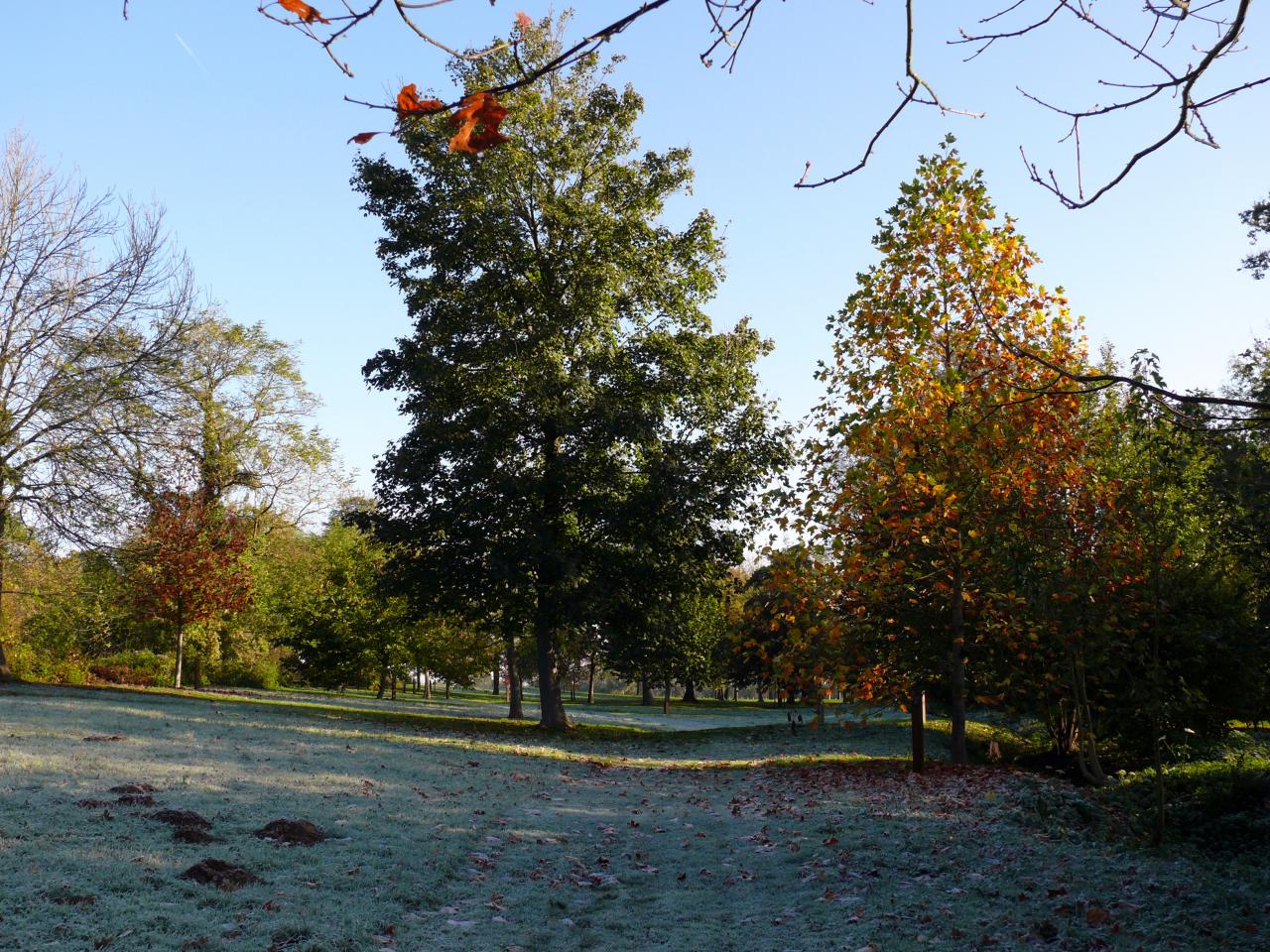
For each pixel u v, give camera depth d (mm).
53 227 27750
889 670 17812
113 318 28078
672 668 32688
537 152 27531
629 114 28016
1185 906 8312
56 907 6906
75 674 32688
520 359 25984
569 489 26828
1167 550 14773
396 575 27984
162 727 18859
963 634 18141
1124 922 7746
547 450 28078
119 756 14109
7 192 27297
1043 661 17156
